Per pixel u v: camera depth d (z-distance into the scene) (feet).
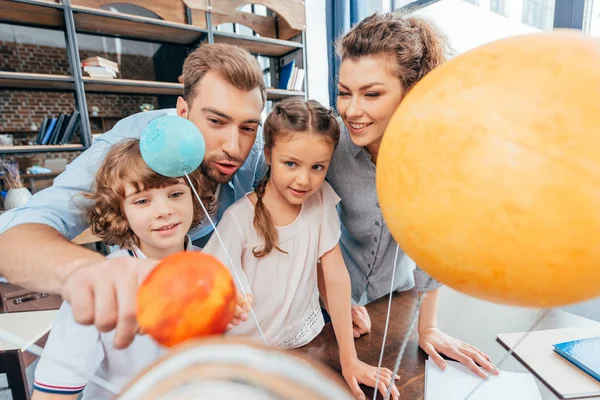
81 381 1.42
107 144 2.64
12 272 1.55
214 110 2.01
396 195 0.75
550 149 0.57
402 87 1.84
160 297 0.72
